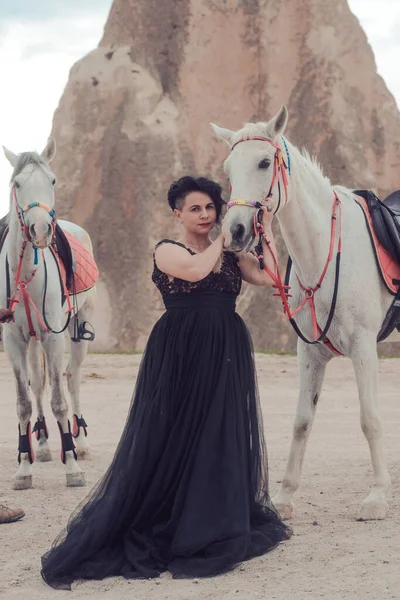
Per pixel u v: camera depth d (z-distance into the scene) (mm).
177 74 34438
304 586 4930
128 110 33625
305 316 6742
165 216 32469
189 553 5352
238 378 5684
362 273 6645
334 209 6730
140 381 5789
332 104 33719
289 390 16875
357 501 7195
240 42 34562
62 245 8891
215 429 5535
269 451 10031
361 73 34500
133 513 5590
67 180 33406
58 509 7234
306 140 33531
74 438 9727
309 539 5941
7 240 8195
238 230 5750
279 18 34500
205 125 33938
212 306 5715
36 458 9664
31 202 7832
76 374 9820
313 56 34125
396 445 10320
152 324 31750
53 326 8352
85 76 34344
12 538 6281
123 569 5379
